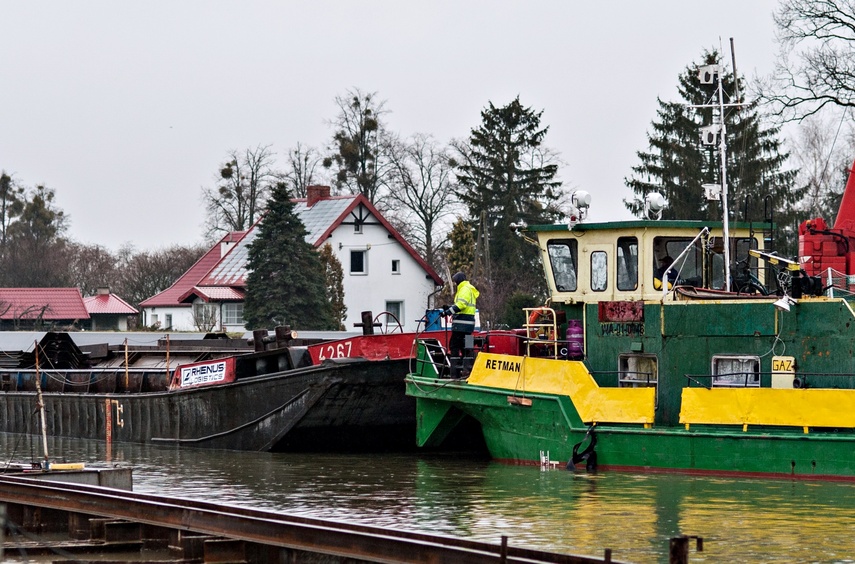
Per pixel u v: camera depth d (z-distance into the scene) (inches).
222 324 2637.8
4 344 1902.1
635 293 837.2
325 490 762.8
